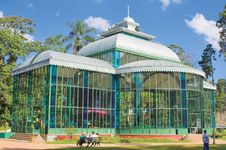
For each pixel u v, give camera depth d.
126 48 50.38
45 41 62.44
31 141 36.91
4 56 54.31
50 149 27.03
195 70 45.31
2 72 51.81
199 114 46.47
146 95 43.50
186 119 43.12
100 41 54.00
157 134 42.00
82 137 31.41
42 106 39.22
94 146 31.05
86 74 42.91
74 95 41.03
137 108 43.53
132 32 56.38
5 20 57.09
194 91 45.72
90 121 42.03
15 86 46.91
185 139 41.66
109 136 42.50
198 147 30.30
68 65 40.47
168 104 43.03
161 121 42.53
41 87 40.12
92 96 42.97
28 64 43.78
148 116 42.81
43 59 41.44
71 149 27.22
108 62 50.16
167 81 43.69
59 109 39.09
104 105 44.19
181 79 44.09
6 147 28.89
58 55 41.81
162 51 55.25
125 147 29.81
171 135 41.94
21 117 43.72
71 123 40.00
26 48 56.94
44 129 37.88
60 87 39.72
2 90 51.88
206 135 24.91
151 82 43.66
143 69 43.72
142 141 39.19
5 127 55.47
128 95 44.66
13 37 53.25
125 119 44.12
